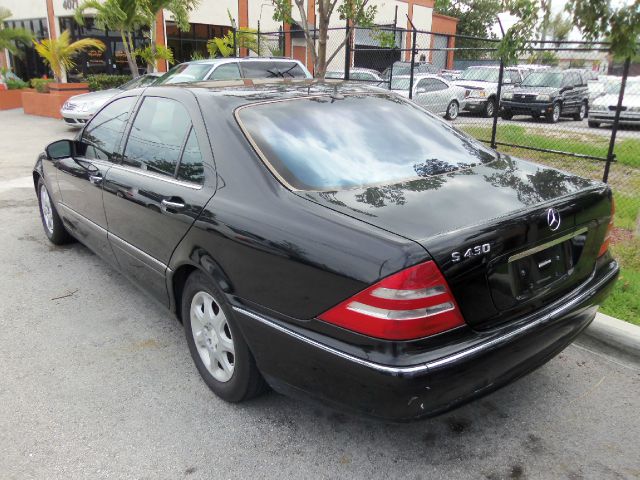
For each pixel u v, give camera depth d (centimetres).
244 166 287
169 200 319
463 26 4144
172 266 326
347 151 301
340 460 273
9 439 286
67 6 2189
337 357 232
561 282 274
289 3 875
